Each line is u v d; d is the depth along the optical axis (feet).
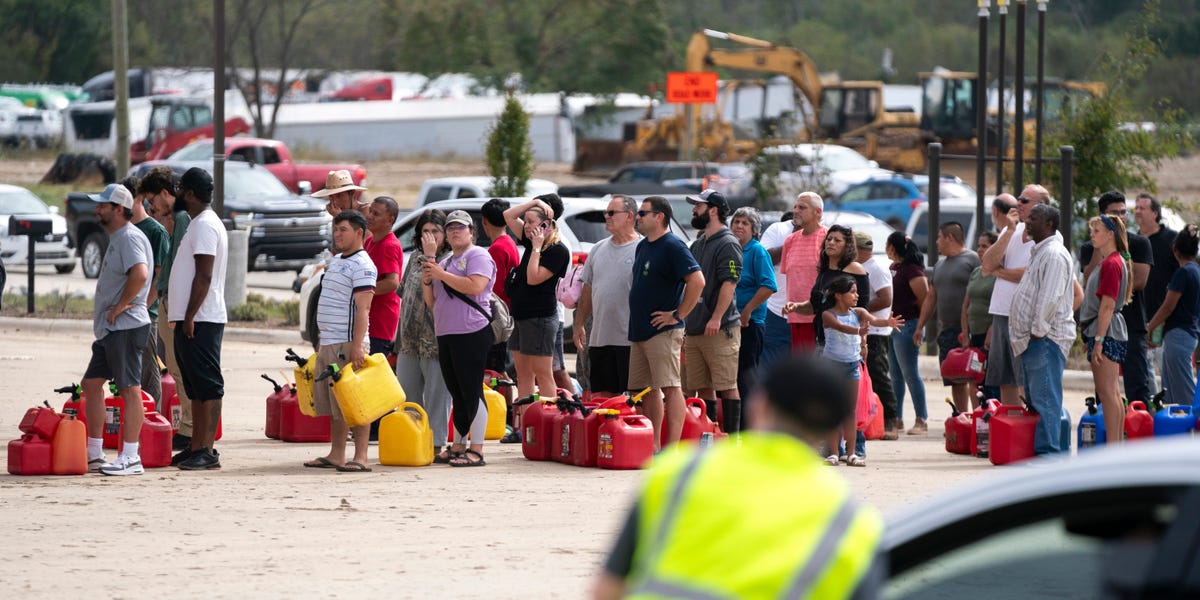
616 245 118.32
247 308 231.50
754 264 124.36
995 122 401.29
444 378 114.83
